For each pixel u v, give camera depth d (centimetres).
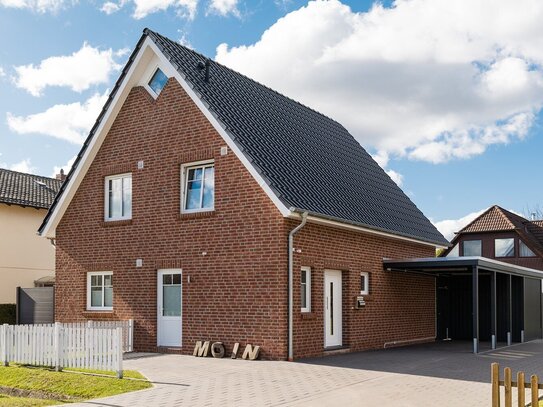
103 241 1988
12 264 3008
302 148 2048
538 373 1504
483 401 1112
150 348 1848
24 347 1520
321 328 1758
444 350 2008
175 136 1856
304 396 1136
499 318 2483
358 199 2052
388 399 1118
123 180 1997
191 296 1778
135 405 1073
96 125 1988
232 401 1091
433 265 2014
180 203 1836
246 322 1673
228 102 1900
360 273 1969
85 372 1400
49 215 2088
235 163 1727
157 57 1908
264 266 1658
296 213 1608
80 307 2023
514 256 4638
